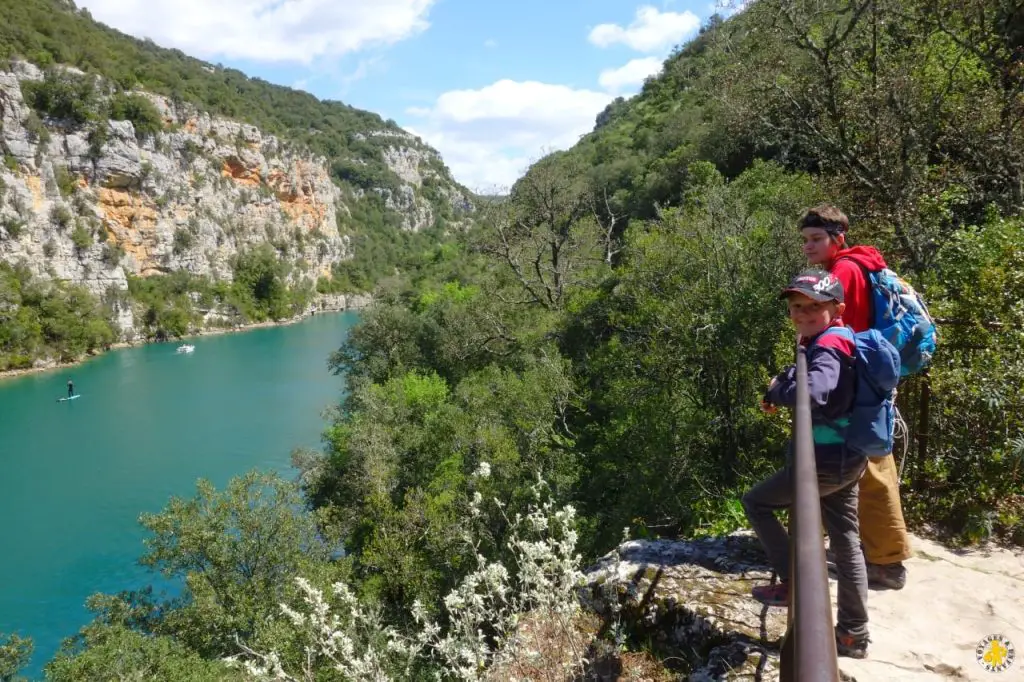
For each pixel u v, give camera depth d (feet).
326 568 60.59
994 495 11.64
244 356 267.18
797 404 4.78
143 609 62.80
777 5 32.35
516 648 8.95
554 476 49.37
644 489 32.99
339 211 598.75
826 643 2.47
